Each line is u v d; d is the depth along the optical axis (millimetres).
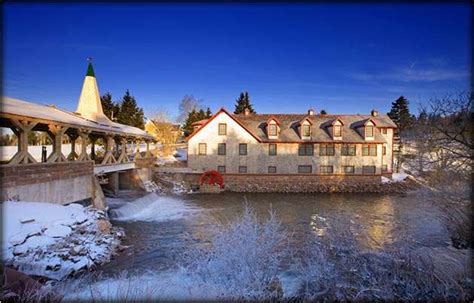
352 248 7992
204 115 63375
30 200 11070
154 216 17484
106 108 55781
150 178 28125
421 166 13367
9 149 27562
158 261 9719
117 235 12281
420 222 13227
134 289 6500
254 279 6816
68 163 13492
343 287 6250
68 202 13531
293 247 10070
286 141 30406
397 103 48750
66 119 13734
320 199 24953
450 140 11117
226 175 29406
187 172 28875
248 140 30516
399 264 6469
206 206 21141
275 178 29594
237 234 7957
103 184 23078
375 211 19469
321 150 30797
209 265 7676
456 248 8508
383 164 32781
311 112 36438
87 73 25672
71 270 7926
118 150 28312
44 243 8547
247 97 66812
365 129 30984
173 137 56688
